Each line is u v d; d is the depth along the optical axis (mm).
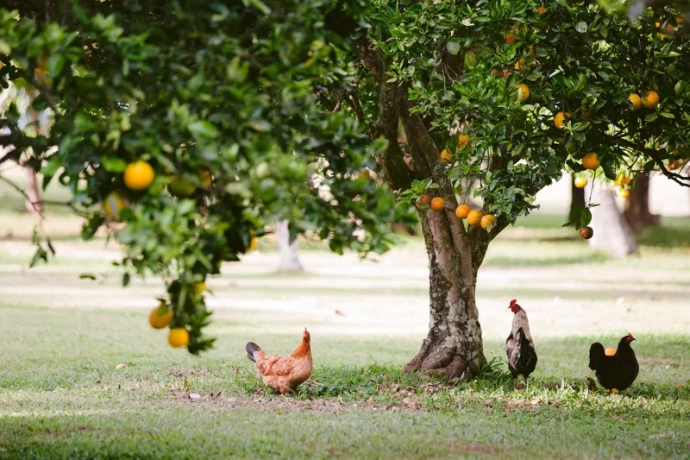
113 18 7090
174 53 7336
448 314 16203
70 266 39625
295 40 7457
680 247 50000
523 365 15523
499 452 10836
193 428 12023
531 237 54375
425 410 13734
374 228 7430
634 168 18797
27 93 9883
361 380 15844
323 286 36219
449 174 13453
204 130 6859
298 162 7625
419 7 12781
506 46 12430
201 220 7633
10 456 10227
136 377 16531
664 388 16203
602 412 13812
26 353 19156
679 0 11727
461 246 16094
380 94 14594
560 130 12578
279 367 14797
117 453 10445
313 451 10711
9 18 7059
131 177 6855
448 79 14414
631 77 12609
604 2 11000
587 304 30344
